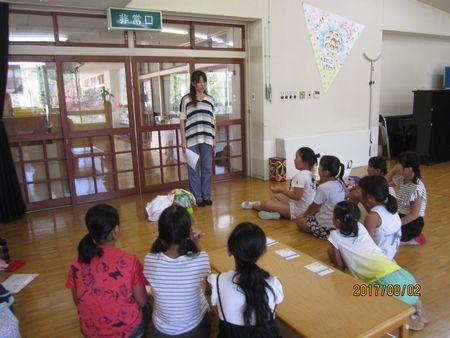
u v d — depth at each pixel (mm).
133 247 3396
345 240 2154
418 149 6906
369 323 1498
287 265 2018
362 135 6656
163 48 5043
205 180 4574
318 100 6184
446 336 2027
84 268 1653
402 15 6941
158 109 5176
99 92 4730
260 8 5336
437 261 2949
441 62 8617
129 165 5094
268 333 1434
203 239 3508
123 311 1686
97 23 4578
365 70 6668
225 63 5621
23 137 4391
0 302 1914
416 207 3088
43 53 4316
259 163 5875
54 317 2375
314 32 5898
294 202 3889
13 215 4211
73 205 4773
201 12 4918
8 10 3965
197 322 1742
